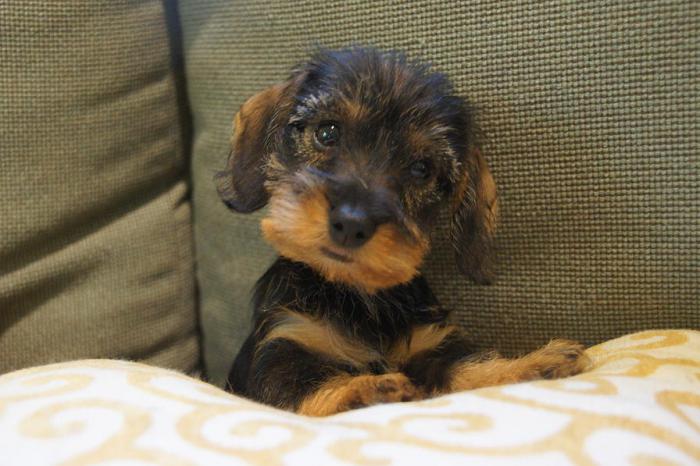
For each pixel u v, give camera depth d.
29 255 0.46
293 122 0.40
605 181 0.40
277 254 0.47
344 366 0.37
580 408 0.28
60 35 0.45
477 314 0.43
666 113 0.38
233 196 0.42
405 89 0.38
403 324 0.39
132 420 0.27
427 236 0.40
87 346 0.48
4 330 0.46
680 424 0.28
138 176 0.49
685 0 0.37
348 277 0.36
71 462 0.26
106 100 0.47
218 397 0.30
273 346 0.37
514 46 0.40
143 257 0.49
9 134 0.45
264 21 0.46
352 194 0.35
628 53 0.38
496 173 0.42
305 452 0.26
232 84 0.47
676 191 0.39
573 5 0.39
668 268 0.39
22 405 0.29
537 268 0.42
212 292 0.51
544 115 0.40
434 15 0.42
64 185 0.46
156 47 0.48
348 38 0.44
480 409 0.29
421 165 0.39
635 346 0.36
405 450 0.26
